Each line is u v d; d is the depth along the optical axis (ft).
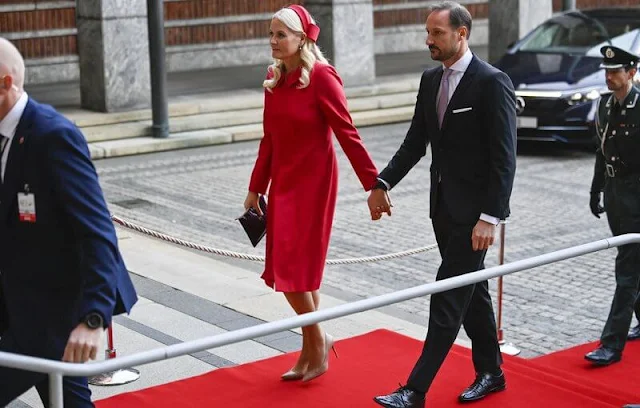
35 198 17.15
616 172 27.66
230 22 84.43
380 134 63.67
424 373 22.56
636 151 27.17
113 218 25.67
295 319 17.75
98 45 62.75
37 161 17.01
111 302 16.71
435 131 23.07
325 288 35.50
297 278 24.04
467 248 22.80
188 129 62.39
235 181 51.70
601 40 61.87
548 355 28.55
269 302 32.83
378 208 24.14
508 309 33.32
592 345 29.22
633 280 27.73
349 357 26.89
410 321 32.40
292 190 24.20
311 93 23.90
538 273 37.17
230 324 30.68
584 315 32.83
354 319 31.19
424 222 43.83
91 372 15.44
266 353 27.96
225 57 84.64
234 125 64.13
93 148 57.26
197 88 72.28
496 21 76.59
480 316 23.98
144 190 49.78
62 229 17.37
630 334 29.73
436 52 22.61
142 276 35.70
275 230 24.04
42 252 17.44
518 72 59.21
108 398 24.09
